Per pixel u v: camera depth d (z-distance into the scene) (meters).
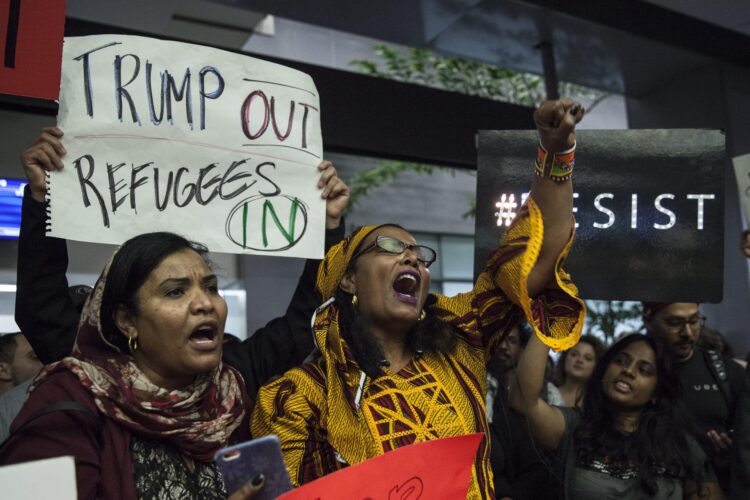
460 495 1.53
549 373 4.18
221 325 1.66
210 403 1.69
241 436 1.82
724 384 3.19
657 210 2.63
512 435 3.05
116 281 1.61
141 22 4.48
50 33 1.97
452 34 4.66
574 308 1.84
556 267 1.82
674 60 4.99
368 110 4.18
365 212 10.66
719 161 2.63
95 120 2.00
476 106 4.52
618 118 10.59
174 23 5.22
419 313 1.88
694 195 2.63
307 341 2.20
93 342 1.65
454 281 11.16
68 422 1.49
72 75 2.00
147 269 1.60
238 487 1.27
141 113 2.05
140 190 2.03
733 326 5.00
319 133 2.28
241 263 6.39
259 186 2.16
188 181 2.08
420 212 11.03
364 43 8.24
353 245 1.95
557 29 4.51
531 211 1.81
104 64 2.03
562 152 1.77
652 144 2.65
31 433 1.47
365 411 1.74
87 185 1.97
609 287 2.61
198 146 2.10
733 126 4.97
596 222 2.63
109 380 1.57
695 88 5.15
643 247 2.62
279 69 2.22
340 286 1.95
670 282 2.60
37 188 1.95
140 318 1.60
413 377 1.82
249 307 6.34
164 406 1.59
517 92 7.21
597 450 2.63
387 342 1.91
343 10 4.31
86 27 3.52
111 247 5.25
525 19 4.37
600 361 2.78
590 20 4.30
